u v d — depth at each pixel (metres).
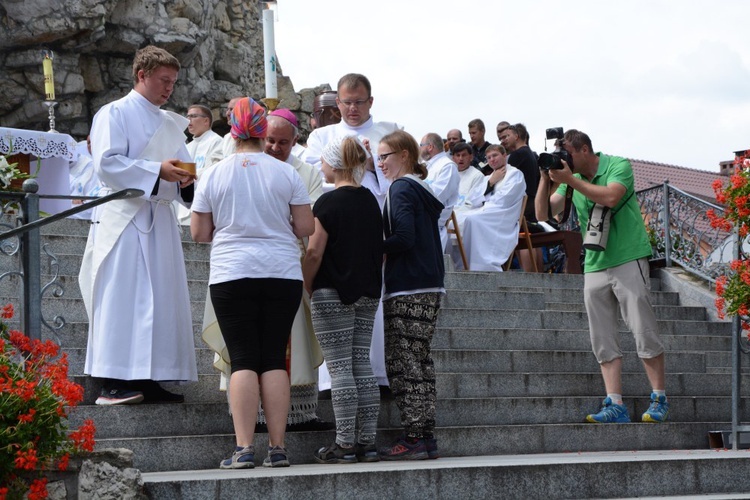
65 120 20.61
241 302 5.85
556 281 11.95
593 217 8.21
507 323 10.00
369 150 6.87
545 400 7.83
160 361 6.65
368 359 6.44
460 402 7.50
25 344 5.41
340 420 6.27
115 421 6.39
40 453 5.00
